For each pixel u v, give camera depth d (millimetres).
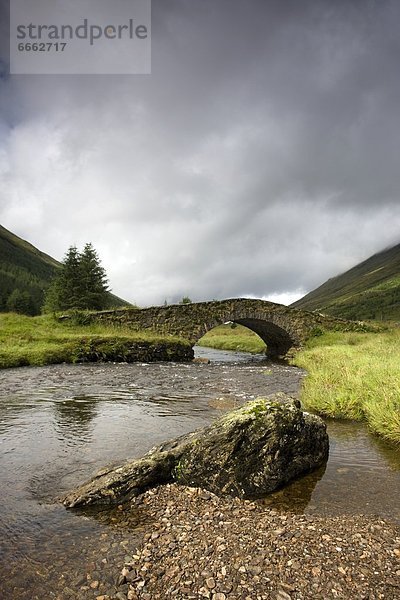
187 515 5574
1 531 5078
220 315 33500
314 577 4145
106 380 17391
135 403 12727
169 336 30984
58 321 29875
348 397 11547
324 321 37875
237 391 15328
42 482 6609
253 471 6609
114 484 6035
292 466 7062
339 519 5543
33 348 23078
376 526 5301
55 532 5086
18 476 6820
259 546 4730
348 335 36219
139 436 9109
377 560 4461
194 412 11586
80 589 4004
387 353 21172
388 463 7781
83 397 13508
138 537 4984
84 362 23875
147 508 5762
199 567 4316
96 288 55375
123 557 4535
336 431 9820
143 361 26609
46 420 10383
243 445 6789
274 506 6004
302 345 36375
